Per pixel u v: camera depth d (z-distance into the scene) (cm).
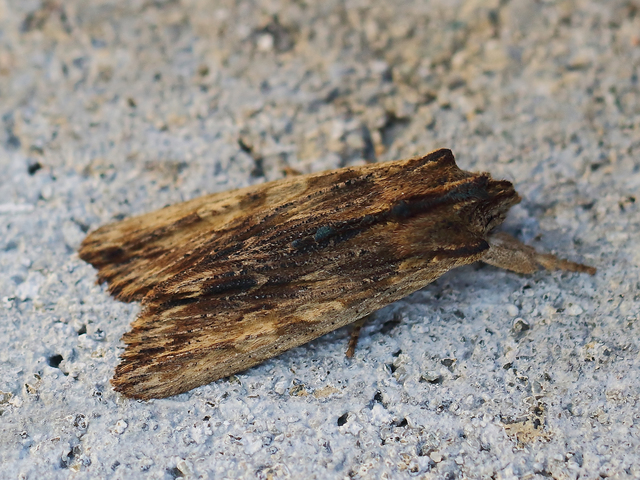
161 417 5
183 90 6
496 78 6
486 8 6
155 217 5
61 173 6
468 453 5
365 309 5
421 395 5
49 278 5
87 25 6
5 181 6
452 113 6
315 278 5
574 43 6
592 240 5
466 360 5
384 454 5
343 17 6
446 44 6
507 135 6
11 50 6
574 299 5
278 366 5
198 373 5
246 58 6
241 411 5
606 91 6
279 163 6
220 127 6
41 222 5
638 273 5
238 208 5
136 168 6
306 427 5
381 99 6
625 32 6
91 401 5
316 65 6
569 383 5
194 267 5
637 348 5
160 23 6
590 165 5
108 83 6
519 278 5
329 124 6
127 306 5
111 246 5
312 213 5
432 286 5
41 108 6
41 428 5
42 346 5
